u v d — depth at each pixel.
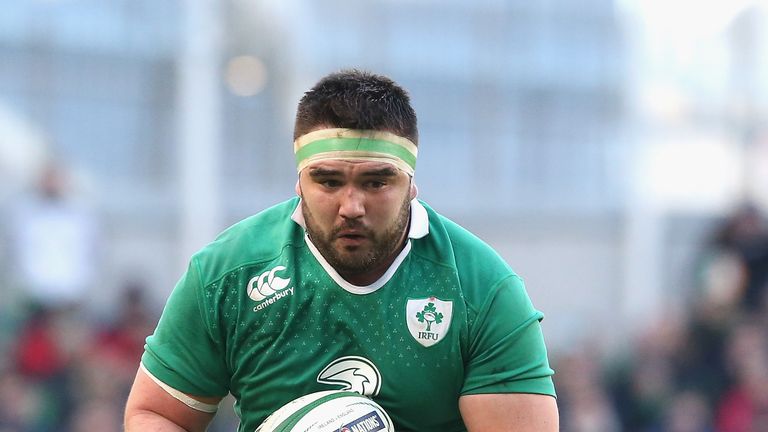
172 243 54.22
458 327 12.20
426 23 62.38
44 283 39.66
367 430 11.80
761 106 63.69
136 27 56.81
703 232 62.53
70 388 36.09
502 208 61.16
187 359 12.59
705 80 65.19
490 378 12.20
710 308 40.88
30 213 40.03
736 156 63.34
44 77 55.47
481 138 62.72
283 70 58.53
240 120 57.75
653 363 40.22
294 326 12.31
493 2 63.28
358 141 11.52
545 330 56.22
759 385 39.22
